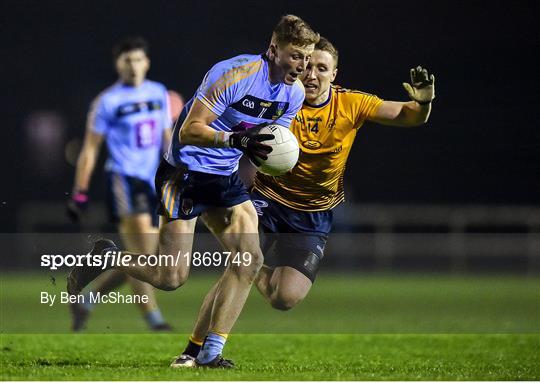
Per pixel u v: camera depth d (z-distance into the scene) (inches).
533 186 4205.2
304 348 1349.7
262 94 1009.5
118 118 1776.6
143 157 1791.3
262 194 1242.6
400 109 1176.2
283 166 1011.9
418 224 3501.5
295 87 1037.2
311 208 1235.2
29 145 4234.7
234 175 1059.3
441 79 4461.1
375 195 4116.6
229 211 1051.9
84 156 1771.7
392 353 1285.7
